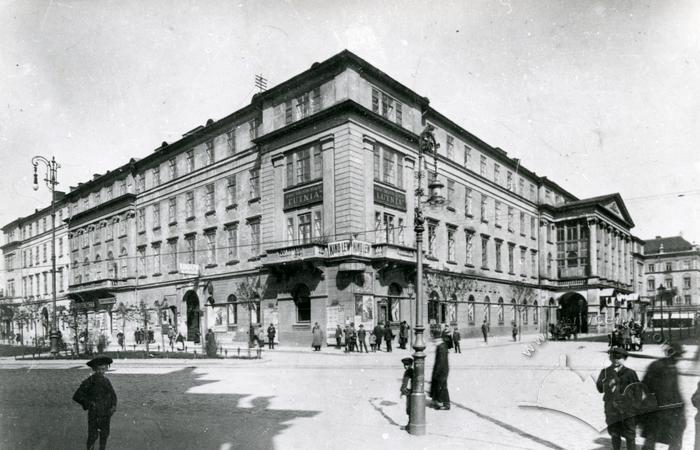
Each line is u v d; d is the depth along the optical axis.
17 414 11.35
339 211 29.34
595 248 55.50
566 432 9.16
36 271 62.03
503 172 49.22
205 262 39.66
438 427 9.59
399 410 11.22
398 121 33.66
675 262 55.53
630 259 67.50
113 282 48.69
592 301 54.31
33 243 63.06
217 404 12.23
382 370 18.75
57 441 8.86
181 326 41.12
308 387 14.74
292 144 32.53
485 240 44.50
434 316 36.16
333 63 30.00
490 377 17.02
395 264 30.44
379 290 29.98
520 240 50.97
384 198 31.75
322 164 30.59
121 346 37.25
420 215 10.57
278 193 33.38
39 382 17.41
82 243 55.69
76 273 56.12
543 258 54.88
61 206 60.62
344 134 29.47
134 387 15.52
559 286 56.62
